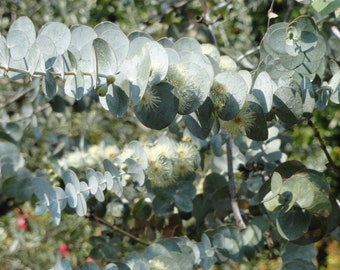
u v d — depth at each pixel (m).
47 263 1.60
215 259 0.87
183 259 0.79
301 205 0.73
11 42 0.63
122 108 0.63
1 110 1.40
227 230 0.89
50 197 0.77
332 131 2.10
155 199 0.96
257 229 0.90
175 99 0.64
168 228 1.04
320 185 0.75
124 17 1.90
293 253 0.88
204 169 1.07
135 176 0.82
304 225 0.74
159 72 0.62
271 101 0.69
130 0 1.86
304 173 0.77
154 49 0.63
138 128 1.74
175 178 0.89
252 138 0.70
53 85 0.64
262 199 0.82
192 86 0.64
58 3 1.75
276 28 0.72
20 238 1.60
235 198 0.93
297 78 0.74
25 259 1.59
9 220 1.64
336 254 2.04
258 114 0.68
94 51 0.61
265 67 0.75
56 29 0.64
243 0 1.68
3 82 1.65
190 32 1.20
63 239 1.60
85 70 0.66
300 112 0.71
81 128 1.65
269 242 0.95
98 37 0.64
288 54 0.72
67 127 1.61
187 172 0.89
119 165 0.83
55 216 0.77
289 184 0.73
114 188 0.81
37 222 1.63
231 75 0.67
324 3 0.70
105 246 1.07
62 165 1.03
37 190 0.77
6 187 1.01
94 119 1.68
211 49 0.79
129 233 1.09
